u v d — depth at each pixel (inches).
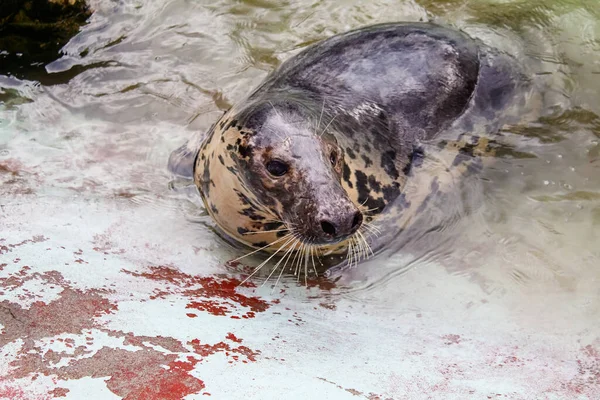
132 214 171.2
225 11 257.6
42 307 105.7
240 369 99.8
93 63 236.4
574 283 159.6
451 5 260.4
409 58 207.8
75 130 209.5
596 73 229.0
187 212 179.8
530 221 182.2
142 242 158.6
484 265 167.0
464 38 225.0
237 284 151.3
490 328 138.6
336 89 196.5
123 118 216.8
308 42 248.1
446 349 125.1
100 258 137.4
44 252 129.1
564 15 251.6
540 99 218.5
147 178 192.1
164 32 248.1
